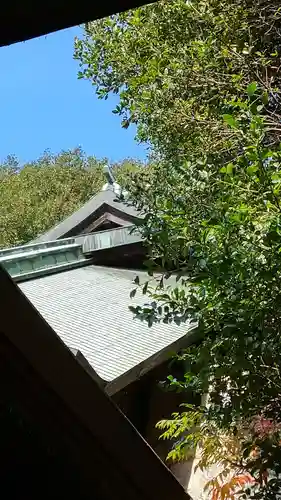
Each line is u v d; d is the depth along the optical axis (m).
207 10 2.28
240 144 1.96
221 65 2.34
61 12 0.56
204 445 2.14
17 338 0.75
